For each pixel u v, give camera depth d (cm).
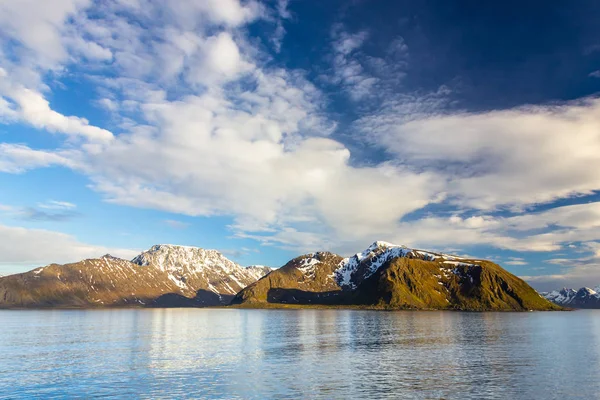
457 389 6888
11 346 12594
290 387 7025
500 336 15288
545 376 7856
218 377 7825
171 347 12275
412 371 8319
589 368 8644
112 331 18438
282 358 10025
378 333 16475
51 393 6750
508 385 7162
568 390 6850
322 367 8800
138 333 17288
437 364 9100
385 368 8650
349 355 10469
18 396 6606
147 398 6419
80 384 7325
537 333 16600
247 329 19200
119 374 8144
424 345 12469
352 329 18550
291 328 19512
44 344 13125
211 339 14575
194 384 7281
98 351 11412
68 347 12325
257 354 10750
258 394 6600
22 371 8475
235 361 9619
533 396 6500
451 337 14838
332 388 6956
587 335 15912
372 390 6812
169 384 7288
